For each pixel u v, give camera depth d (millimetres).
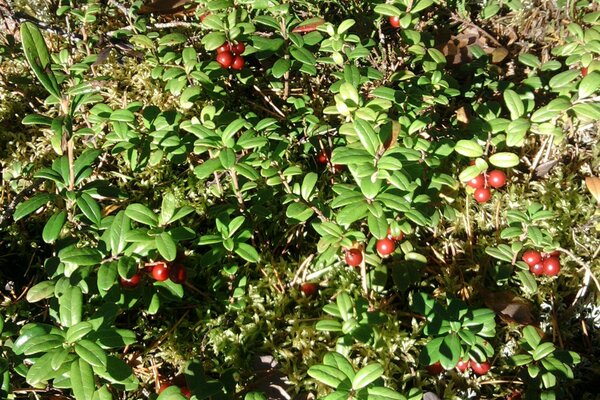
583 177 543
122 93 573
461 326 442
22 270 505
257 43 536
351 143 474
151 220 442
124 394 456
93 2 608
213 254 470
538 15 613
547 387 437
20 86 576
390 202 438
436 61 542
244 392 453
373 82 567
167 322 474
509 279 495
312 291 487
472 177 480
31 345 396
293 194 479
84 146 547
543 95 567
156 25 600
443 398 450
